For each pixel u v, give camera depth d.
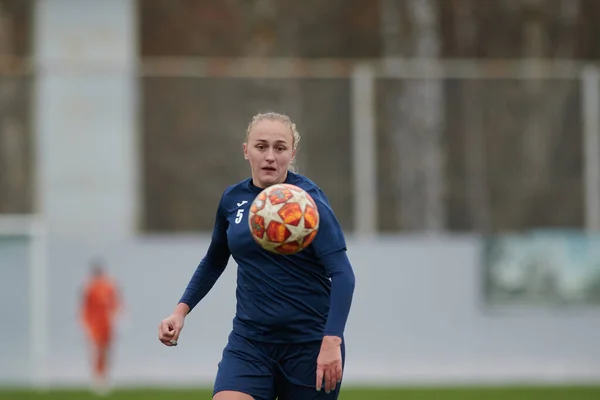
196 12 77.88
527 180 65.62
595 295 62.62
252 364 17.66
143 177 64.81
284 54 77.50
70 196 68.44
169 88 65.31
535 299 62.59
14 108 66.56
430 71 65.44
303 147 63.91
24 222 63.44
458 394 51.00
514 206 65.38
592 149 66.06
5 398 51.00
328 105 64.44
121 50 76.00
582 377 61.94
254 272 17.58
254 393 17.53
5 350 61.38
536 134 65.88
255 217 16.94
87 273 62.47
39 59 75.19
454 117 65.44
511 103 65.94
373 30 77.75
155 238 63.00
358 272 62.47
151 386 57.47
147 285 62.38
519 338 62.38
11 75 66.75
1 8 75.25
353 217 63.84
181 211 64.81
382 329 62.09
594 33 78.62
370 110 64.50
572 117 66.19
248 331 17.78
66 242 62.56
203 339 60.88
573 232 64.38
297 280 17.44
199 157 65.00
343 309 16.48
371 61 77.25
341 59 77.44
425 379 61.75
